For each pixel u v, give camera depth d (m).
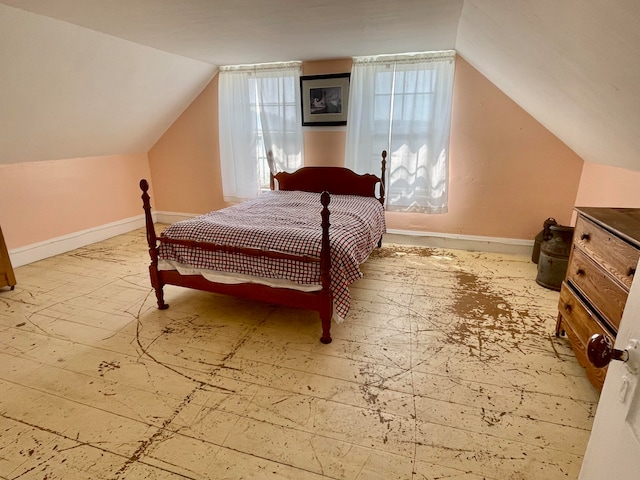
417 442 1.60
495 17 2.01
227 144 4.62
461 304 2.85
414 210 4.05
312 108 4.19
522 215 3.87
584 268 2.03
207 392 1.90
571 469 1.46
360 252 2.69
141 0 2.21
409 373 2.05
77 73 3.14
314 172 4.19
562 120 2.86
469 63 3.64
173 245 2.63
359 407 1.80
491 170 3.84
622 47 1.30
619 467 0.68
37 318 2.63
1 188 3.46
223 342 2.35
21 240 3.67
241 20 2.62
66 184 4.04
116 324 2.56
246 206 3.38
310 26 2.78
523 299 2.93
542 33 1.73
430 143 3.83
